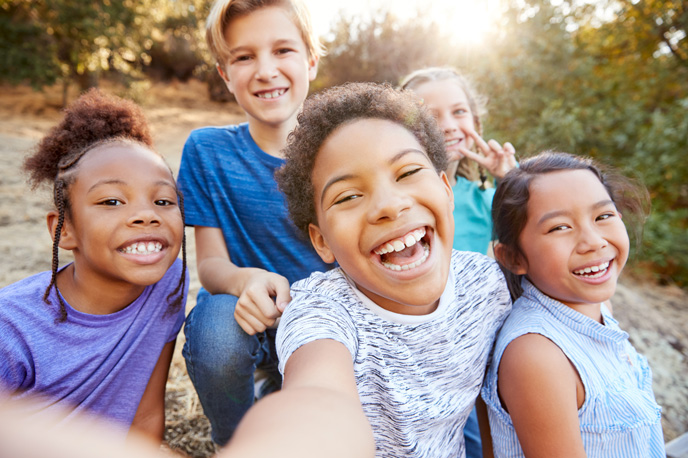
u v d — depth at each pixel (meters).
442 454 0.48
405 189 0.39
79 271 0.48
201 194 0.68
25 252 1.22
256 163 0.68
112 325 0.49
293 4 0.68
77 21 3.63
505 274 0.58
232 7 0.65
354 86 0.46
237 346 0.57
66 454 0.15
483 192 0.86
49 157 0.49
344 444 0.23
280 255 0.68
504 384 0.48
